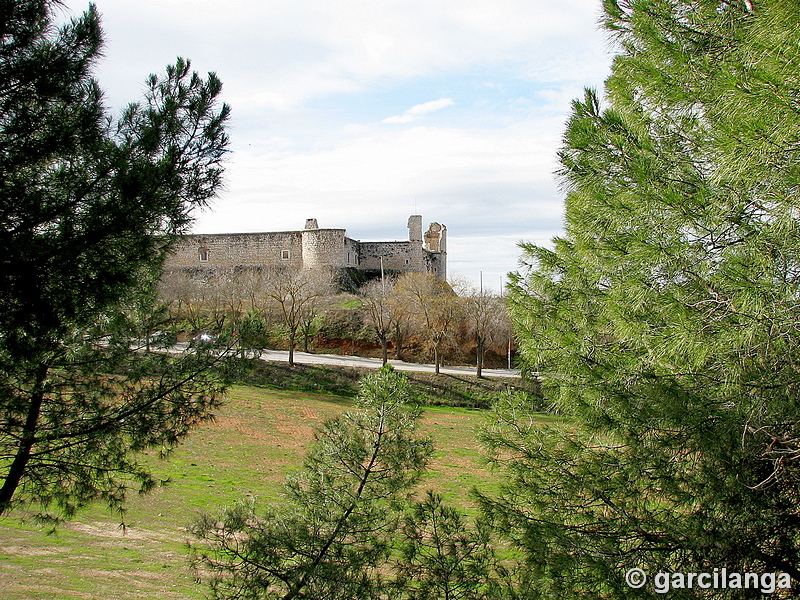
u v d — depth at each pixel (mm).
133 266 6395
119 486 7133
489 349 41750
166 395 7133
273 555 6367
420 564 6645
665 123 6164
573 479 6559
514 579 6570
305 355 37938
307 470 7352
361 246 56938
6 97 5520
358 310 41875
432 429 24625
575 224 6781
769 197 4691
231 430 21797
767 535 5242
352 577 6332
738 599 5023
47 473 6512
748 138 4102
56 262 5582
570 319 7414
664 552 5758
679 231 5461
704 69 5188
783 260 4934
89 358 6930
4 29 5367
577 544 5957
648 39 5691
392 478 7113
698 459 5703
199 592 8820
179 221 7012
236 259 52906
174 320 8008
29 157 5547
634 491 6023
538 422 7906
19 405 6184
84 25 6168
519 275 8109
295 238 52094
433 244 63938
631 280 5699
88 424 6703
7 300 5129
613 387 6367
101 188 6184
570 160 6352
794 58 4004
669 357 5715
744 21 5293
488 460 7516
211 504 13758
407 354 40406
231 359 7586
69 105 6086
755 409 5059
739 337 4711
